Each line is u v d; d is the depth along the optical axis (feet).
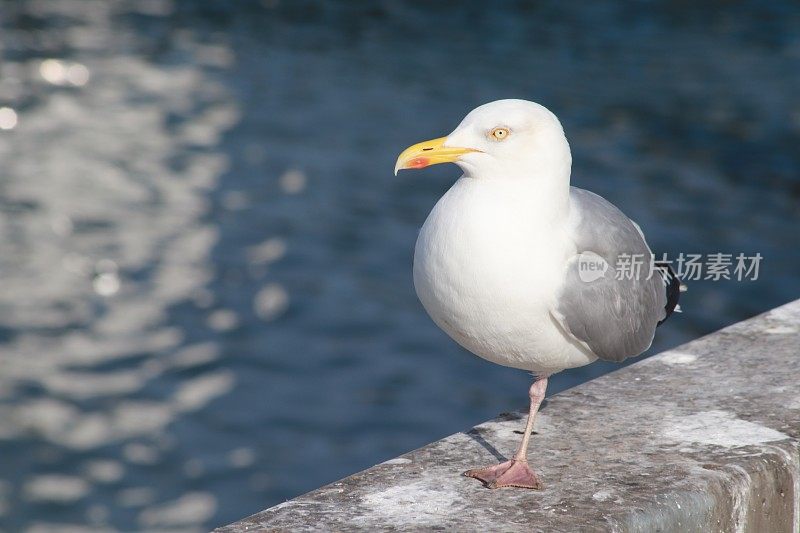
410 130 94.32
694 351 20.12
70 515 46.34
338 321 61.36
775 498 16.26
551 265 14.90
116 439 51.52
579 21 126.62
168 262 70.28
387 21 130.72
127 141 94.32
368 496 15.55
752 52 112.88
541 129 14.94
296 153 89.51
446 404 52.75
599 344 15.92
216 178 84.74
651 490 15.38
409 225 74.28
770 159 83.30
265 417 52.70
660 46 116.47
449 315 15.34
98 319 63.00
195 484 48.14
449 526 14.60
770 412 17.65
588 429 17.42
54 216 77.92
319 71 113.29
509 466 16.01
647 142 87.76
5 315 63.21
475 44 119.96
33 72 114.93
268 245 71.82
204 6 140.26
